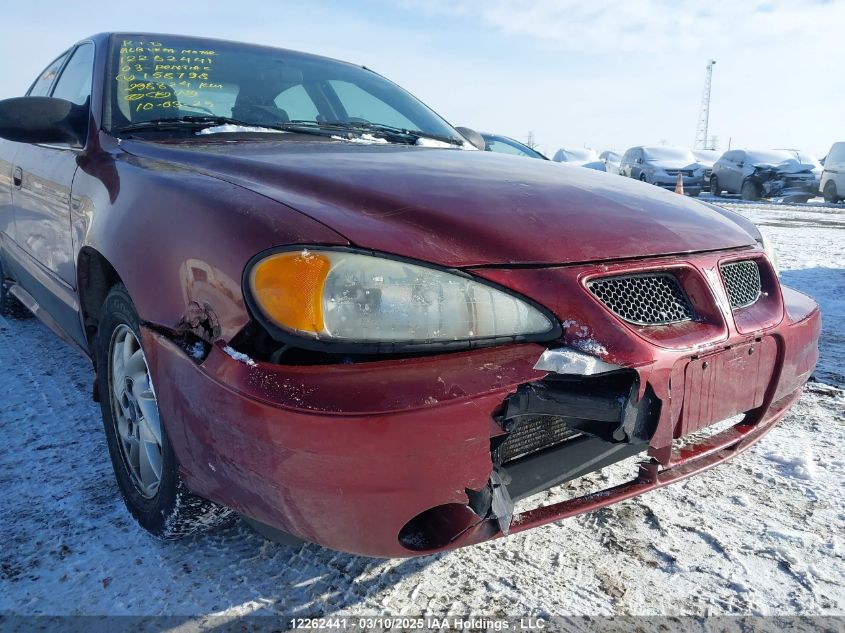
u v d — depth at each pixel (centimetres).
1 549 180
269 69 277
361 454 125
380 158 201
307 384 127
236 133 232
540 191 181
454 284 142
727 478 226
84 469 224
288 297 133
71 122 234
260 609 161
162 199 168
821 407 286
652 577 175
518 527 150
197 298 145
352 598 165
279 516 136
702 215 201
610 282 155
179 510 167
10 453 234
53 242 244
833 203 1585
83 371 316
